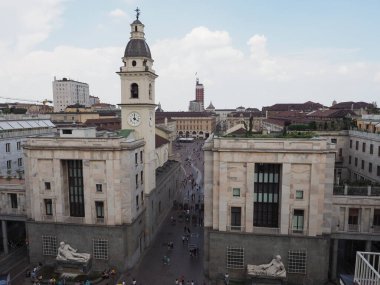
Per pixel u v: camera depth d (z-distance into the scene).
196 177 113.38
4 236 54.97
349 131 73.56
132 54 55.06
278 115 152.88
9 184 54.12
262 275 42.72
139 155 53.81
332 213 45.09
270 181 44.47
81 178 49.62
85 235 49.06
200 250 56.78
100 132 57.09
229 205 44.75
